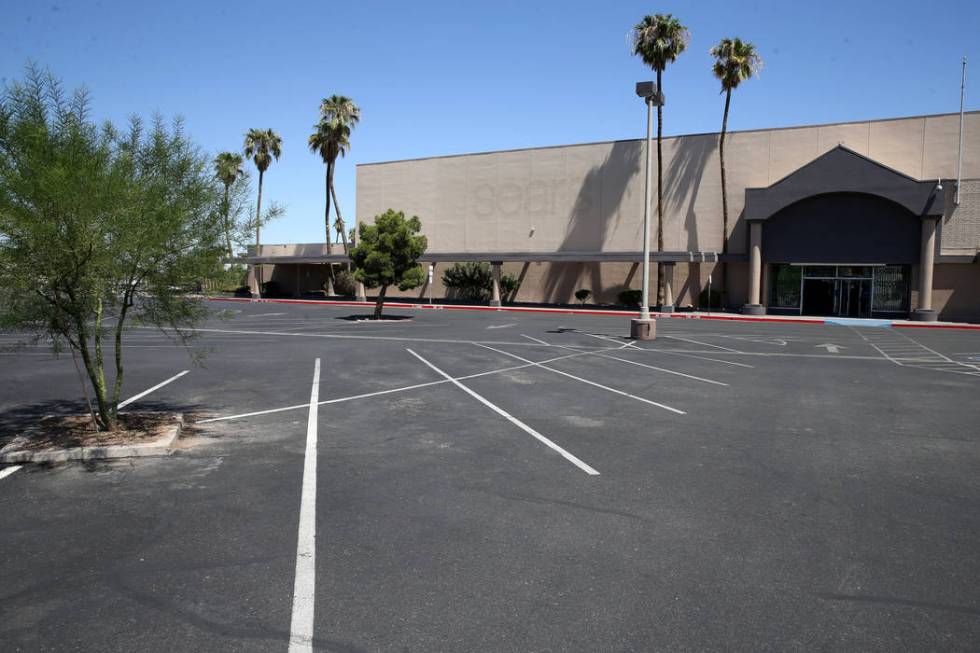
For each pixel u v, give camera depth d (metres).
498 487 6.59
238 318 32.53
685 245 41.09
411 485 6.62
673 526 5.59
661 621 4.03
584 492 6.46
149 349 18.72
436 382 13.13
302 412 10.18
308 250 57.12
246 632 3.85
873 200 35.06
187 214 7.95
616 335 24.17
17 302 7.50
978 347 21.44
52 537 5.23
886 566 4.84
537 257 42.44
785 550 5.11
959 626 4.00
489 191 47.31
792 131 38.09
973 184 34.19
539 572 4.69
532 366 15.59
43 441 7.84
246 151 58.62
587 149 43.97
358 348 19.31
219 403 10.88
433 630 3.90
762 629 3.95
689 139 40.81
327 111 53.28
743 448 8.22
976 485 6.79
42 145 7.13
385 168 51.34
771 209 36.25
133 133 8.32
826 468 7.37
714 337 24.12
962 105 33.56
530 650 3.69
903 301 35.69
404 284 32.47
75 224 7.08
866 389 12.89
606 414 10.18
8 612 4.06
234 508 5.93
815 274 37.62
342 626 3.93
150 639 3.77
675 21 39.22
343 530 5.43
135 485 6.55
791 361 17.31
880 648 3.76
